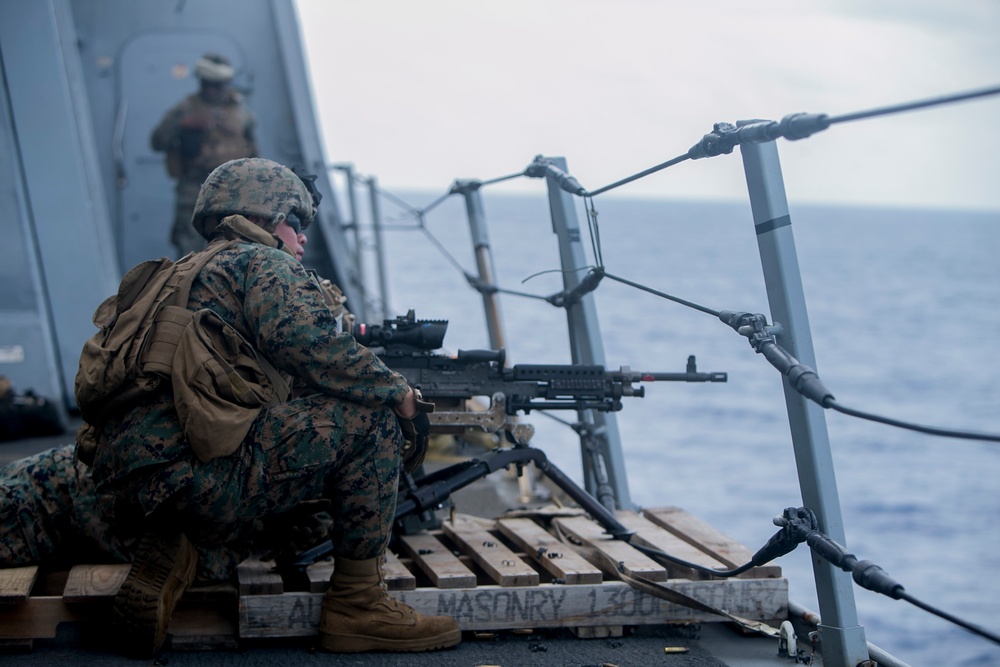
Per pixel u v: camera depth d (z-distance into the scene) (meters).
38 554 3.93
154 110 11.03
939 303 105.25
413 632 3.75
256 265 3.60
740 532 24.69
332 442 3.55
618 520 4.86
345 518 3.66
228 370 3.47
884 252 195.25
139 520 3.69
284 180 3.84
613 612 3.96
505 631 4.00
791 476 31.12
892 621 20.12
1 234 7.82
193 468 3.46
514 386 4.44
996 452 38.50
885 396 50.47
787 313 3.53
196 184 10.02
